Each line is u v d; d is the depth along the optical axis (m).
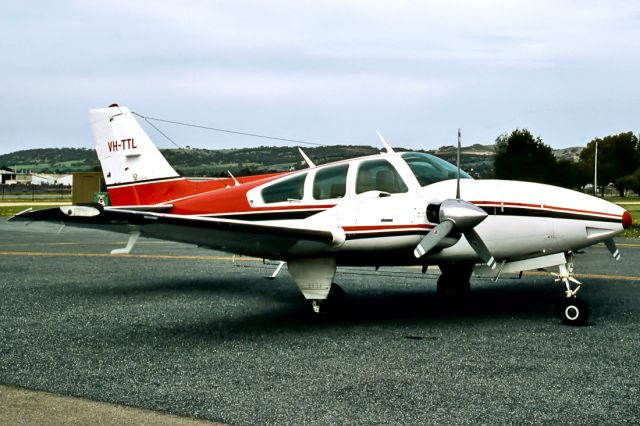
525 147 30.94
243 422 4.34
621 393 4.86
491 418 4.37
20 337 6.89
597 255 14.88
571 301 7.34
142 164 11.47
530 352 6.12
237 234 7.17
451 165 8.65
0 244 18.50
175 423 4.32
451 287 8.76
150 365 5.77
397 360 5.90
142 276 11.80
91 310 8.49
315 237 7.21
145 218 6.63
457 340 6.68
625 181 85.31
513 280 11.20
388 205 7.48
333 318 7.98
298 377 5.38
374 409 4.57
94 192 40.19
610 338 6.67
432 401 4.73
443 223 7.08
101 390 5.04
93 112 11.83
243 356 6.09
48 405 4.68
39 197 74.94
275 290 10.20
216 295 9.73
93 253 16.02
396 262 8.09
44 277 11.61
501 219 7.68
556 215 7.51
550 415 4.41
